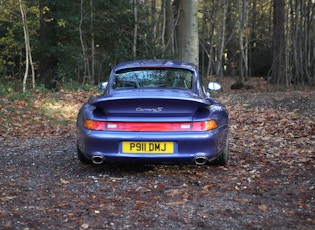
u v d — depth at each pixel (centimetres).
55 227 334
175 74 535
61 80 1848
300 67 2808
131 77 533
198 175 497
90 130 475
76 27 1820
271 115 921
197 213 367
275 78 2470
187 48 1330
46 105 1076
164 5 2053
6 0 1764
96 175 502
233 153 618
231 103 1152
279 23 2409
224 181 470
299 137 718
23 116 937
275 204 390
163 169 527
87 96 1255
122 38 1912
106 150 469
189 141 460
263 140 711
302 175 487
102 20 1817
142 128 464
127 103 459
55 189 443
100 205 389
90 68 1897
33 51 2008
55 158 597
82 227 334
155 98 452
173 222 346
